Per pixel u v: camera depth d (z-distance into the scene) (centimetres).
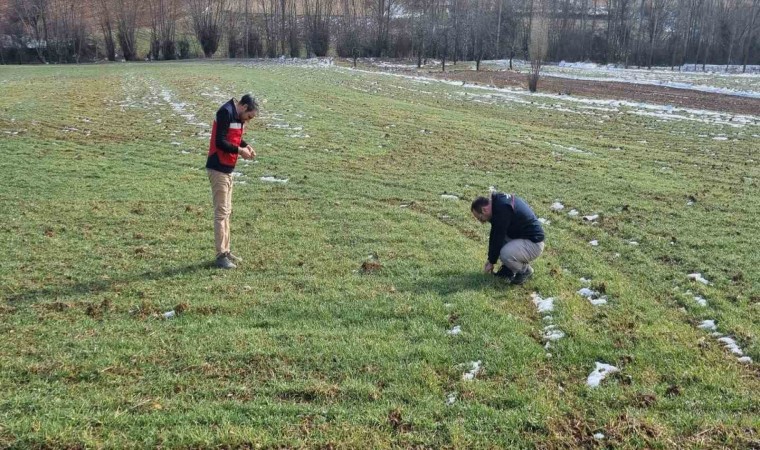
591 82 4112
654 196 1120
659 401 464
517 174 1296
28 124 1773
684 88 3738
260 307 638
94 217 955
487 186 1188
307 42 6831
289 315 620
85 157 1392
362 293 673
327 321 605
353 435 425
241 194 1120
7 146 1465
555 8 7100
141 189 1131
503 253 682
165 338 563
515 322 597
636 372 505
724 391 479
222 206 750
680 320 613
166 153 1466
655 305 648
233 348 544
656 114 2416
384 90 3045
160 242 848
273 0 7238
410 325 595
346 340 562
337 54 6962
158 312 626
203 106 2266
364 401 468
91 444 412
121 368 511
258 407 457
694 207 1045
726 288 692
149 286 691
